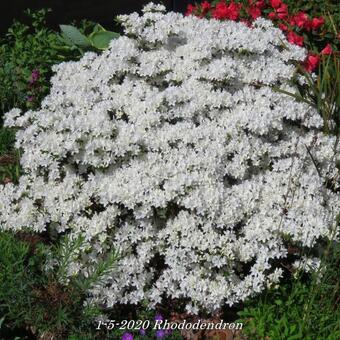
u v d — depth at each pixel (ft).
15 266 4.14
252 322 4.19
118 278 4.33
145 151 4.65
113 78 5.28
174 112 4.83
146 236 4.39
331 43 6.75
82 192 4.54
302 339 4.07
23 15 8.86
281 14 6.79
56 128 4.61
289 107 4.85
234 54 5.29
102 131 4.53
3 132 6.10
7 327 4.21
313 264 4.49
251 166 4.80
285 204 4.54
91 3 9.57
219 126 4.74
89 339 4.03
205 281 4.28
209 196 4.32
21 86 6.54
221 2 6.95
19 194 4.69
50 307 4.07
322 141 4.93
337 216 4.54
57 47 7.02
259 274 4.27
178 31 5.33
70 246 4.20
